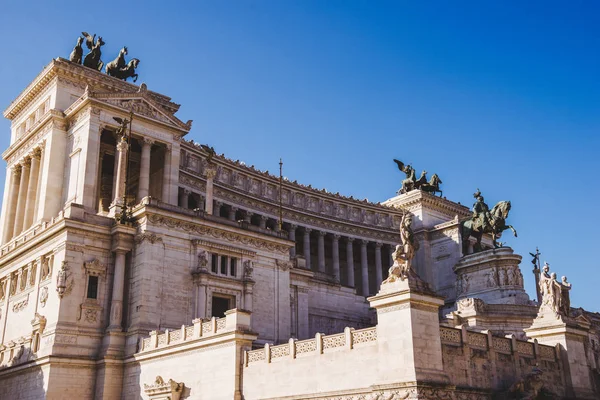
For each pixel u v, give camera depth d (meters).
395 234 123.75
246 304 65.62
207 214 65.88
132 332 57.75
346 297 85.25
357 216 121.38
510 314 64.38
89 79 88.31
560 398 43.09
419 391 33.78
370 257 123.69
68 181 80.88
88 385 56.78
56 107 85.00
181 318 61.06
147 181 82.69
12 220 91.50
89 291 59.91
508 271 76.50
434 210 124.12
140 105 84.50
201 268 63.25
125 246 61.50
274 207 109.38
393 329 35.84
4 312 68.25
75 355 56.59
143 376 53.97
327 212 117.69
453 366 36.78
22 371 59.44
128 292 60.72
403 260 36.97
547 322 46.53
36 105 92.19
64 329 57.19
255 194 107.38
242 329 46.09
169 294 60.88
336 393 38.09
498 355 40.28
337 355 38.94
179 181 94.31
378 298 36.69
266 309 67.88
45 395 54.69
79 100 81.38
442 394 34.84
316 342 40.44
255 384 43.66
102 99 81.00
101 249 61.50
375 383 36.16
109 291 60.88
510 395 38.16
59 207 81.00
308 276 77.62
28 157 90.69
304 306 76.00
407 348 34.81
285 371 41.88
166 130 86.44
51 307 59.12
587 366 46.25
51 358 55.28
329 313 81.62
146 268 59.88
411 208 124.25
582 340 46.88
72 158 81.38
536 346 43.56
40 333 58.97
